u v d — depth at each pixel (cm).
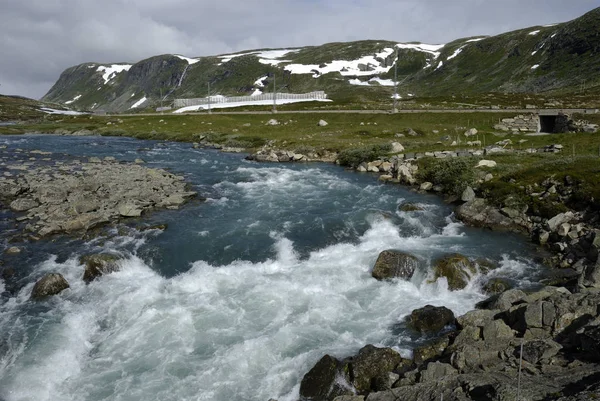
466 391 1180
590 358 1247
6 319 1847
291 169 5244
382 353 1513
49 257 2420
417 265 2256
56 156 5922
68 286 2128
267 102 15688
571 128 6141
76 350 1667
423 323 1778
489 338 1491
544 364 1269
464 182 3588
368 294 2098
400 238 2791
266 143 7244
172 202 3494
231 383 1488
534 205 2983
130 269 2341
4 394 1439
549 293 1744
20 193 3675
